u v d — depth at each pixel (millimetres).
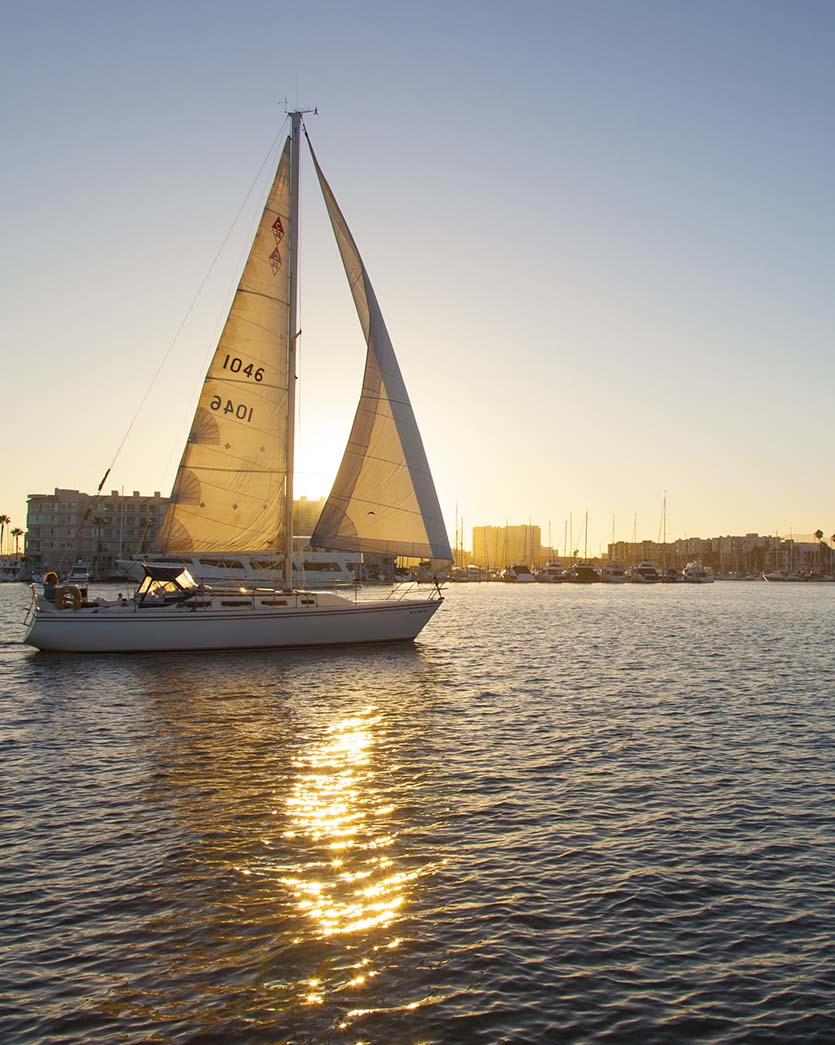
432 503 38281
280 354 37438
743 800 16344
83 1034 8453
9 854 13000
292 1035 8461
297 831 14133
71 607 36250
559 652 43719
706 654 43188
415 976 9586
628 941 10516
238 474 37219
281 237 37156
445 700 27250
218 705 25469
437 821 14781
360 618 38375
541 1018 8836
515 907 11375
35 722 22906
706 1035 8609
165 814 14914
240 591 37000
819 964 10039
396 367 37719
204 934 10477
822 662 39844
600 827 14648
